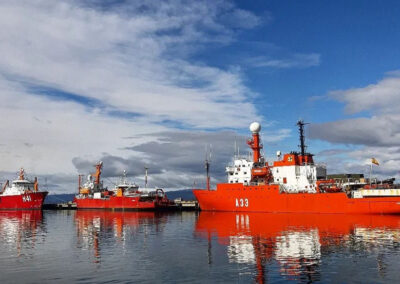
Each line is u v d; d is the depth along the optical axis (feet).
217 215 277.64
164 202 369.71
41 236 177.99
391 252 121.90
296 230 177.47
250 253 123.95
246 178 307.78
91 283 91.09
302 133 297.94
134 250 134.62
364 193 249.75
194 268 104.73
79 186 488.02
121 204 385.91
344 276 93.91
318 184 271.08
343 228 181.37
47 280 94.43
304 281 90.17
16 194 440.45
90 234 182.80
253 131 309.63
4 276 98.58
